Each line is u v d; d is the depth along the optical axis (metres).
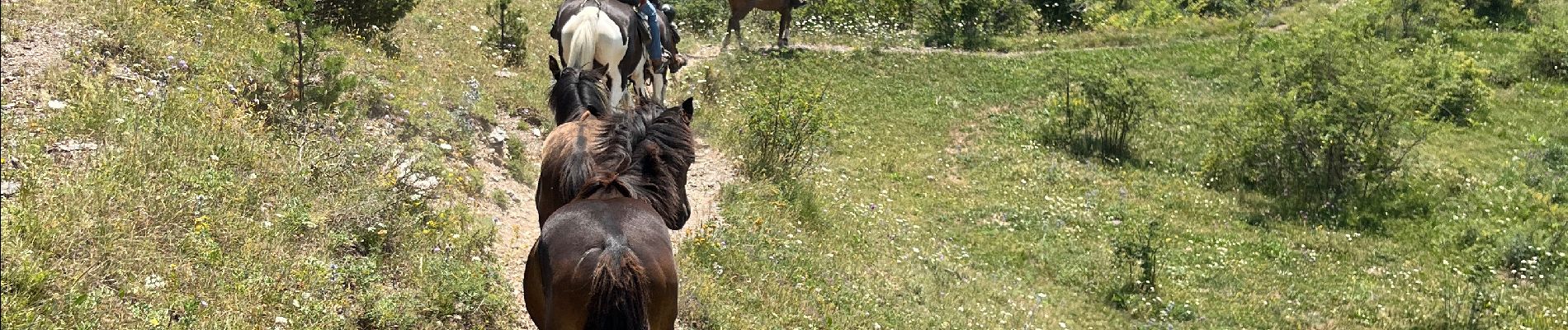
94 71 8.88
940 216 15.03
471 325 7.14
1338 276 14.71
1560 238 16.08
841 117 17.72
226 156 7.98
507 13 18.19
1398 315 13.54
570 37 10.99
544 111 13.08
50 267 5.87
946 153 17.81
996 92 21.14
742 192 12.45
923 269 12.50
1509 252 15.59
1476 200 17.72
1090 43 24.70
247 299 6.29
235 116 8.77
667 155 5.77
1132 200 16.84
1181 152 19.17
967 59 22.36
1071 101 19.84
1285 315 13.26
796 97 14.90
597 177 5.41
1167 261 14.50
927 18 23.86
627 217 5.05
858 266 11.70
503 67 15.05
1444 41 26.28
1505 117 22.41
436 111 11.07
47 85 8.34
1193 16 26.97
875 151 17.12
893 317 10.35
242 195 7.43
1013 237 14.70
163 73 9.38
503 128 12.05
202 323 5.88
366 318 6.61
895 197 15.34
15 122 7.48
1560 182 18.88
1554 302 14.30
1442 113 22.17
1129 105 18.94
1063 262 14.07
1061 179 17.27
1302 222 16.61
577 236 4.86
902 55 21.84
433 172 9.47
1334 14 27.12
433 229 8.14
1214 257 14.89
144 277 6.14
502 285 7.85
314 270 6.79
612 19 11.19
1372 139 17.84
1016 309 12.07
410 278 7.34
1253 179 17.91
